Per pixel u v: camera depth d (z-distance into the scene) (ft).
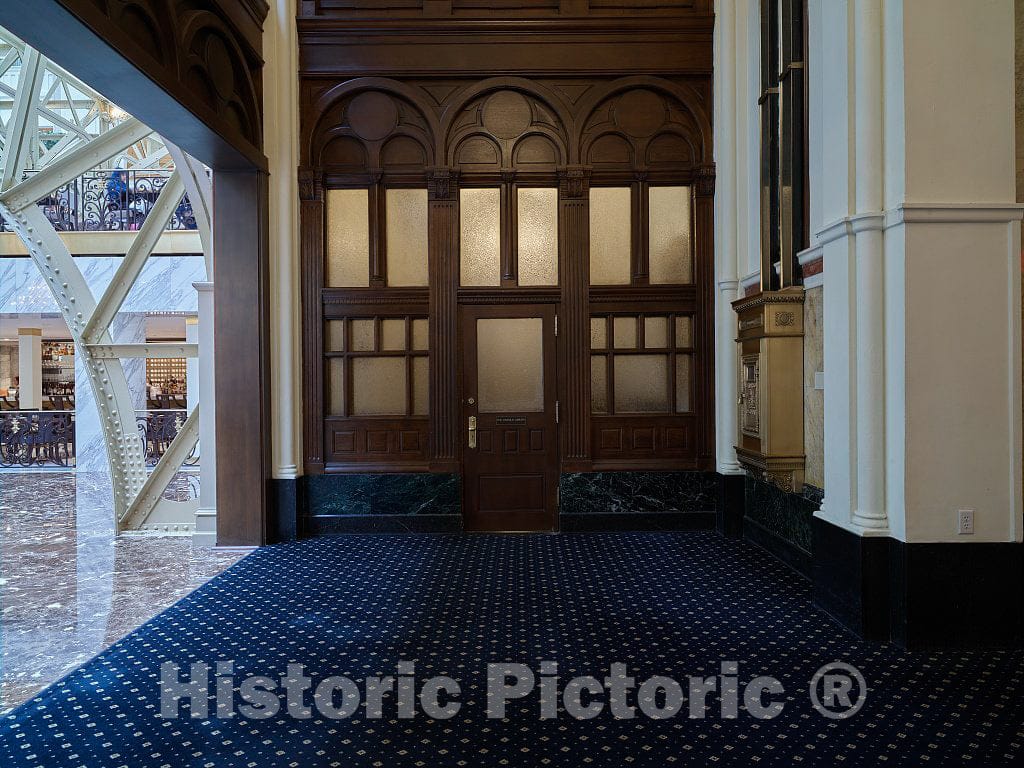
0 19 13.19
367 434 26.05
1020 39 14.51
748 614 16.39
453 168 25.71
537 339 26.23
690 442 26.05
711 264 25.81
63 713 11.58
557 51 25.68
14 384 68.44
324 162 26.13
